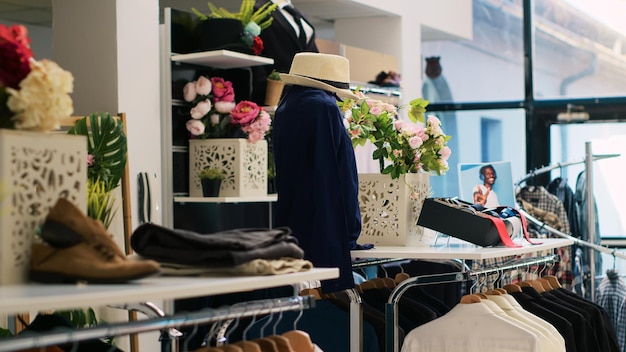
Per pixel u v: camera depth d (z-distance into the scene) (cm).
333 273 227
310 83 334
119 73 476
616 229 794
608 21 809
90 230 190
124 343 458
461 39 837
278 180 338
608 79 811
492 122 844
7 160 183
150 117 492
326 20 739
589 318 405
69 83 198
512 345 326
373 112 371
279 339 229
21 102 189
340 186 326
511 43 838
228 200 507
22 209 188
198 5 693
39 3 618
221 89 522
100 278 184
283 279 209
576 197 715
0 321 374
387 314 337
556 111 820
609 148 806
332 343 358
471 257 322
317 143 325
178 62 522
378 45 723
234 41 515
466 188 463
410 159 371
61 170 199
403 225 366
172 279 200
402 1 716
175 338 263
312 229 325
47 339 169
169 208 516
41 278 186
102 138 344
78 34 487
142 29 489
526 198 691
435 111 861
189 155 529
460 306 337
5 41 189
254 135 518
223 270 208
